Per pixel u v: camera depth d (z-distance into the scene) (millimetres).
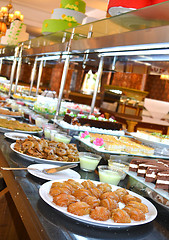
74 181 1127
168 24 1122
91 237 838
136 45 1521
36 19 9508
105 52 1946
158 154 1773
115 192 1107
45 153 1504
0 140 1811
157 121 5230
